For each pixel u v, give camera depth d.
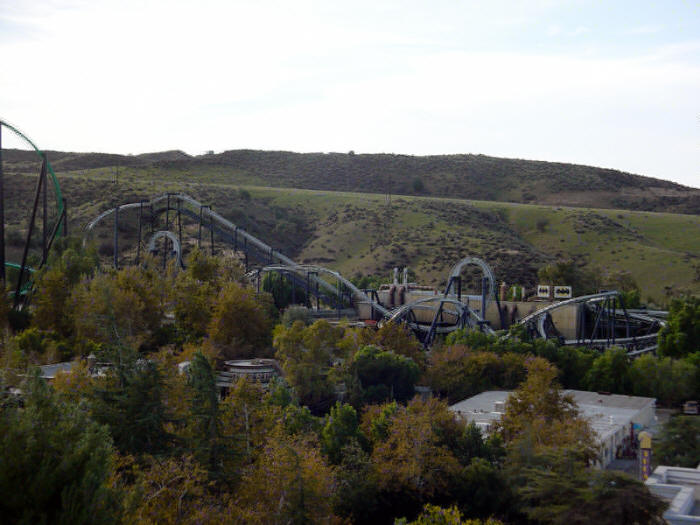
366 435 96.00
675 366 136.00
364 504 81.69
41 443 45.44
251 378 109.88
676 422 95.38
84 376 83.00
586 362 142.88
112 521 45.03
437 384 136.38
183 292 151.88
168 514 57.72
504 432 96.44
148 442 71.31
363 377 128.50
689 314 156.12
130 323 128.50
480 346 148.50
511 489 79.75
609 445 97.62
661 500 64.56
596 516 65.75
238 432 76.44
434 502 86.12
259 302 155.88
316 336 127.00
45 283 142.25
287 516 65.69
